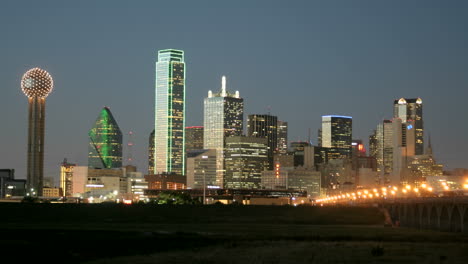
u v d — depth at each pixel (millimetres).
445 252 163625
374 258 152875
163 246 192750
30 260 170125
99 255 177375
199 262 151250
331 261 149125
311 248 175875
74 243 198250
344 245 184375
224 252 169625
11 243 192000
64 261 169500
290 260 150875
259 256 158500
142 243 198875
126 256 170000
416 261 147875
